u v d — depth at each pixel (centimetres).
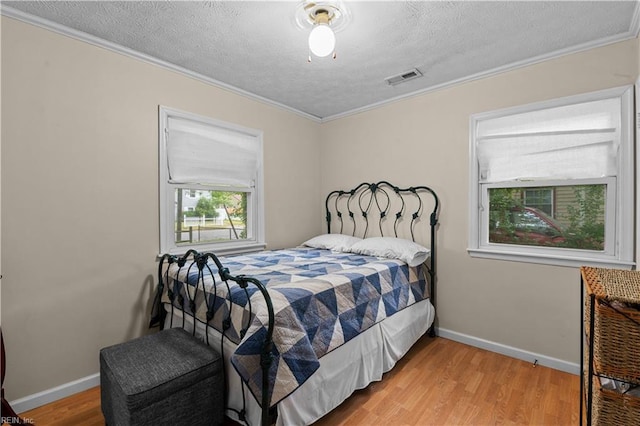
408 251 254
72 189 195
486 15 178
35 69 181
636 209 192
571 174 219
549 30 193
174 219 246
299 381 137
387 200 316
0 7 168
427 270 281
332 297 173
